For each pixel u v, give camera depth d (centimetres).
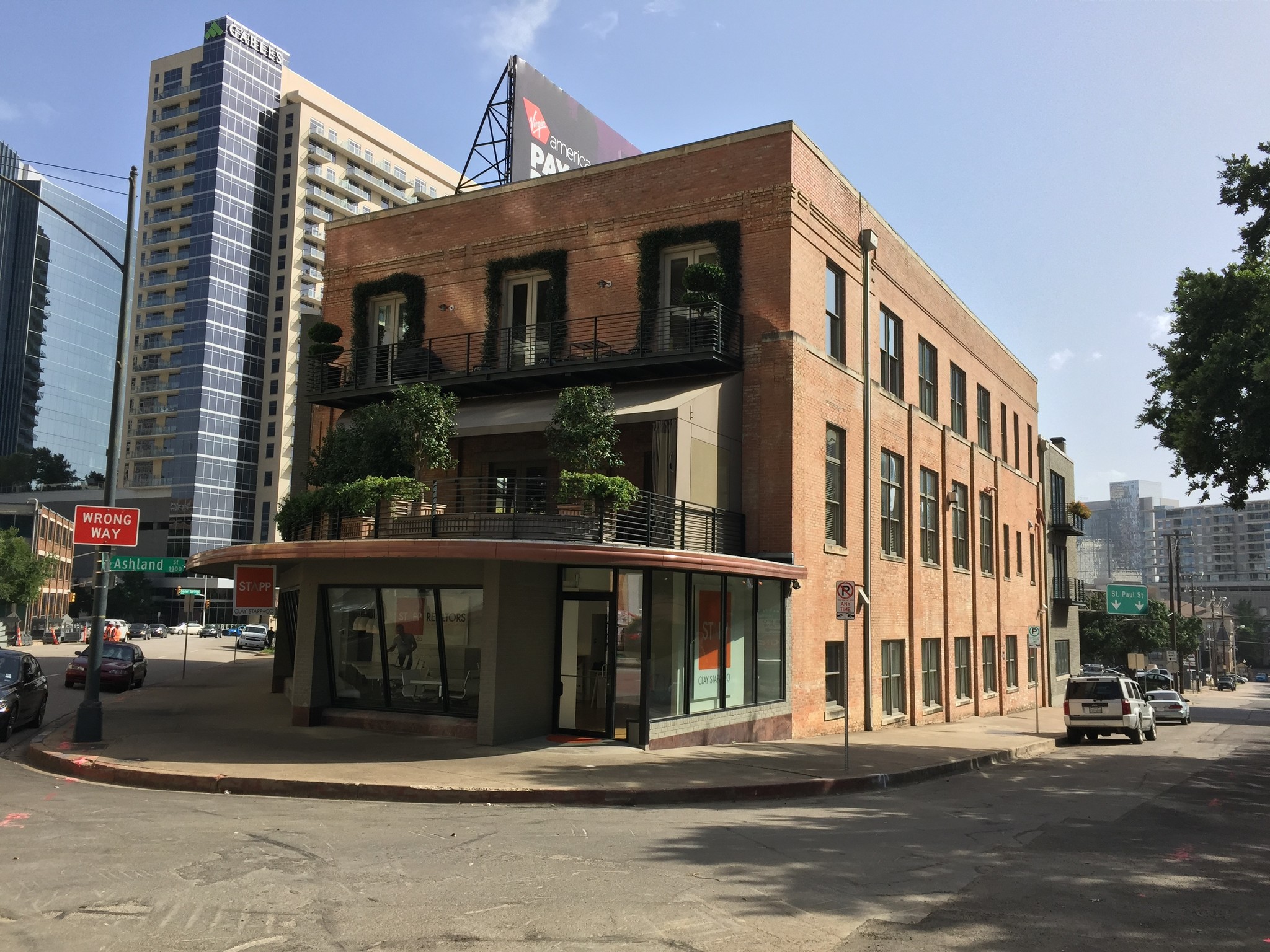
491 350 2170
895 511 2491
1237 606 16425
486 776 1224
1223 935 641
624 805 1148
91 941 576
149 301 11238
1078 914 687
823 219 2077
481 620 1588
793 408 1880
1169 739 2855
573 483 1548
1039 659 3850
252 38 11550
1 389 14088
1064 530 4269
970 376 3189
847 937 620
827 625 2048
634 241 2067
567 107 3081
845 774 1409
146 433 11056
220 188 11062
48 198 14900
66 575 10062
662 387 1903
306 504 1772
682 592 1625
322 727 1692
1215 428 2061
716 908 673
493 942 585
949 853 902
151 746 1447
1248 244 2084
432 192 13212
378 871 752
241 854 796
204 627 9112
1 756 1477
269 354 11425
